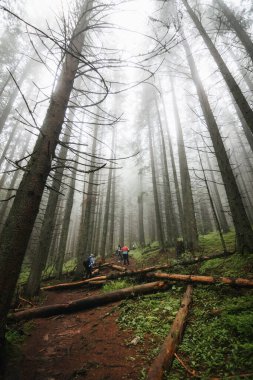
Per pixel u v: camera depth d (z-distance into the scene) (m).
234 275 6.41
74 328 5.67
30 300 8.56
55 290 10.51
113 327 5.34
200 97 9.98
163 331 4.55
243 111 7.69
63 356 4.30
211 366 3.23
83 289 10.00
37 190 3.02
